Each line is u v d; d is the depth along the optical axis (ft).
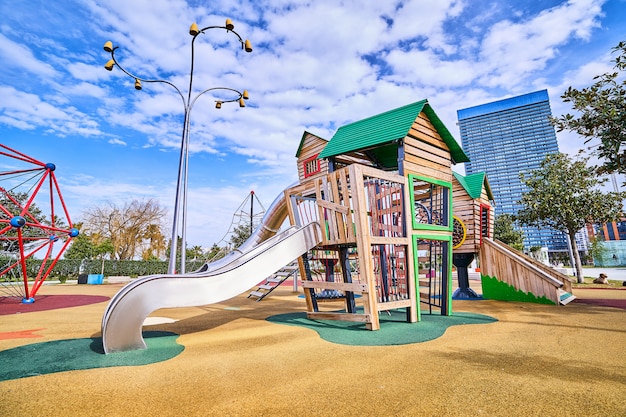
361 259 21.66
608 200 56.54
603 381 11.40
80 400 10.12
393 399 10.03
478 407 9.41
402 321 24.39
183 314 30.78
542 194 60.03
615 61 22.98
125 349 16.19
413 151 26.14
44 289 68.23
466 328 21.36
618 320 23.52
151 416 9.05
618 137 23.26
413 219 24.82
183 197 40.93
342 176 23.61
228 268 22.70
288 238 24.09
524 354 15.02
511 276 38.14
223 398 10.26
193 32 38.37
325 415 9.00
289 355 15.34
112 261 117.70
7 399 10.12
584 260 187.42
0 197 90.99
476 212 40.57
